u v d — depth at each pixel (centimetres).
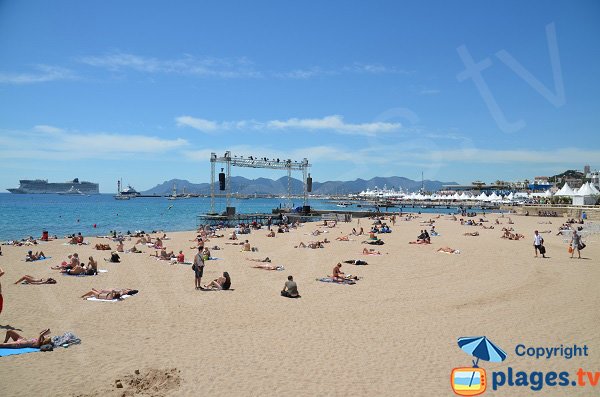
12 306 1398
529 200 10881
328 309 1394
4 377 832
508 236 3806
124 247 3195
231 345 1034
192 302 1488
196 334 1122
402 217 7444
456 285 1781
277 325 1209
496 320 1245
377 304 1460
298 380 828
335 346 1030
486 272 2089
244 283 1850
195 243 3497
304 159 6769
